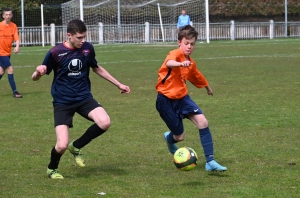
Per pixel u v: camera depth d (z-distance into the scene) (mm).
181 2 51781
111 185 7914
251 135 11250
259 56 32125
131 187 7785
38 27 48000
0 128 12586
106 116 8508
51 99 17266
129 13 54188
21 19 50812
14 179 8320
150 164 9188
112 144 10750
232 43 47188
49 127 12688
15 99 17391
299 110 14023
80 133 12031
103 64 28953
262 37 56844
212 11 59844
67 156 9906
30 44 47875
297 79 20578
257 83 19703
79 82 8484
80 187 7828
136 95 17562
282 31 58000
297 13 63312
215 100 16031
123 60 31344
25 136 11688
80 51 8406
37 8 51812
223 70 24578
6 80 22859
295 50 36875
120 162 9367
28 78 23391
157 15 55062
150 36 52188
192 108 8398
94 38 49969
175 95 8398
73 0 47375
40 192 7586
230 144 10484
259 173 8438
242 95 16875
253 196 7266
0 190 7707
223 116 13438
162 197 7273
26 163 9359
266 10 62500
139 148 10383
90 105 8555
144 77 22766
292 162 9062
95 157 9750
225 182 7973
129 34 51469
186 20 44062
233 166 8906
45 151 10289
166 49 40344
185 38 8273
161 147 10430
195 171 8656
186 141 10930
